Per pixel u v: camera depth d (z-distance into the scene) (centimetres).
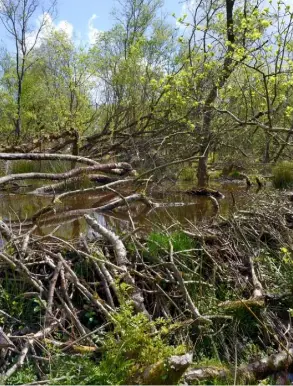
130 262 462
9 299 403
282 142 872
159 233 526
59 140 1394
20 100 1809
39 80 1903
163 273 461
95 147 1304
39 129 1641
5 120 1830
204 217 713
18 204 811
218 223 600
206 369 350
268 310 452
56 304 403
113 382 315
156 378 308
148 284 449
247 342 420
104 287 423
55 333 378
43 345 354
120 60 1452
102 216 722
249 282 486
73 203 821
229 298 462
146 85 1360
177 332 400
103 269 428
